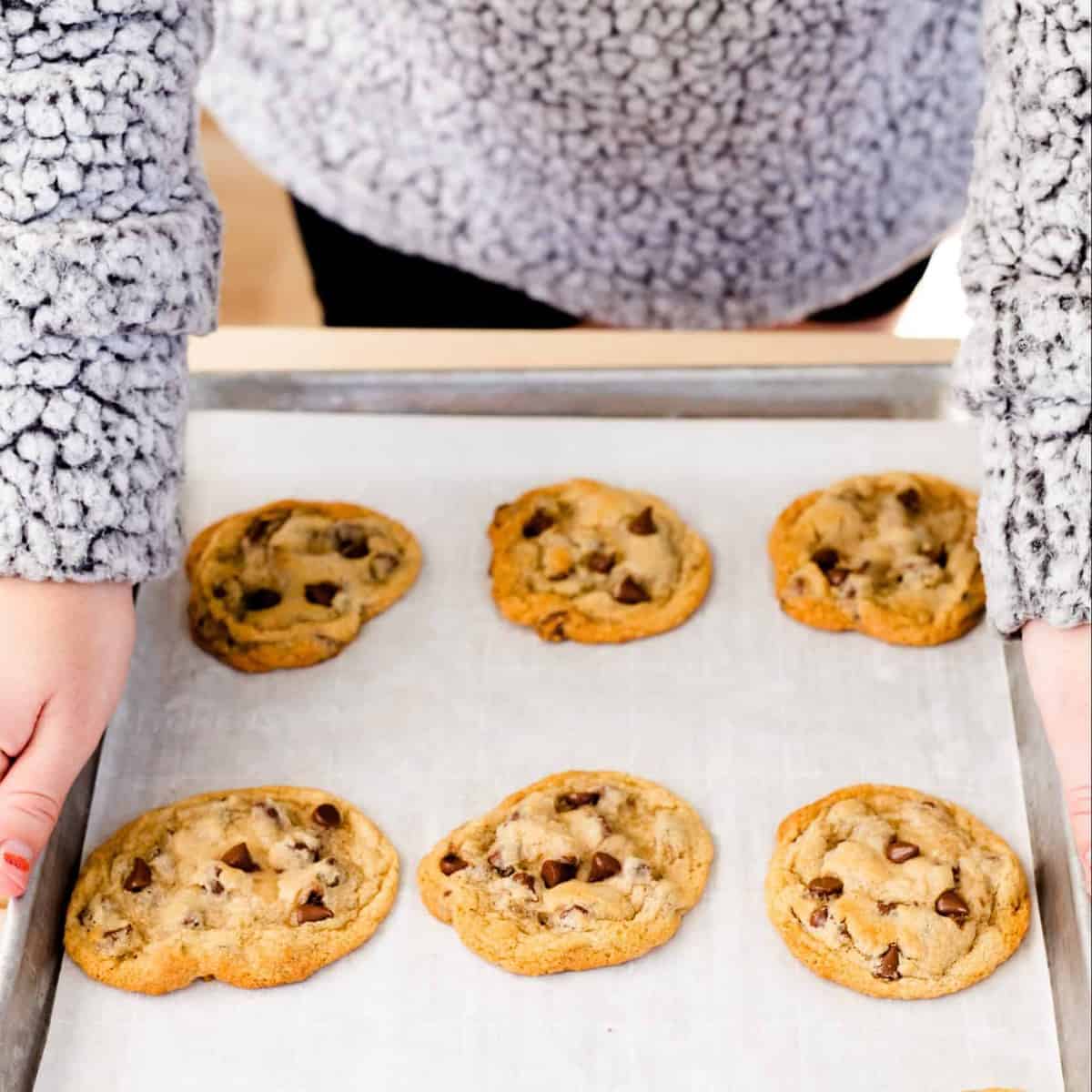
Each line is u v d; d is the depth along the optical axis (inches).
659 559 35.6
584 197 39.7
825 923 31.8
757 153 38.7
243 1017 31.2
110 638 32.4
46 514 31.4
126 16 31.8
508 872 32.4
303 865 32.5
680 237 40.1
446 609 35.4
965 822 32.8
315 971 31.6
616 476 37.0
